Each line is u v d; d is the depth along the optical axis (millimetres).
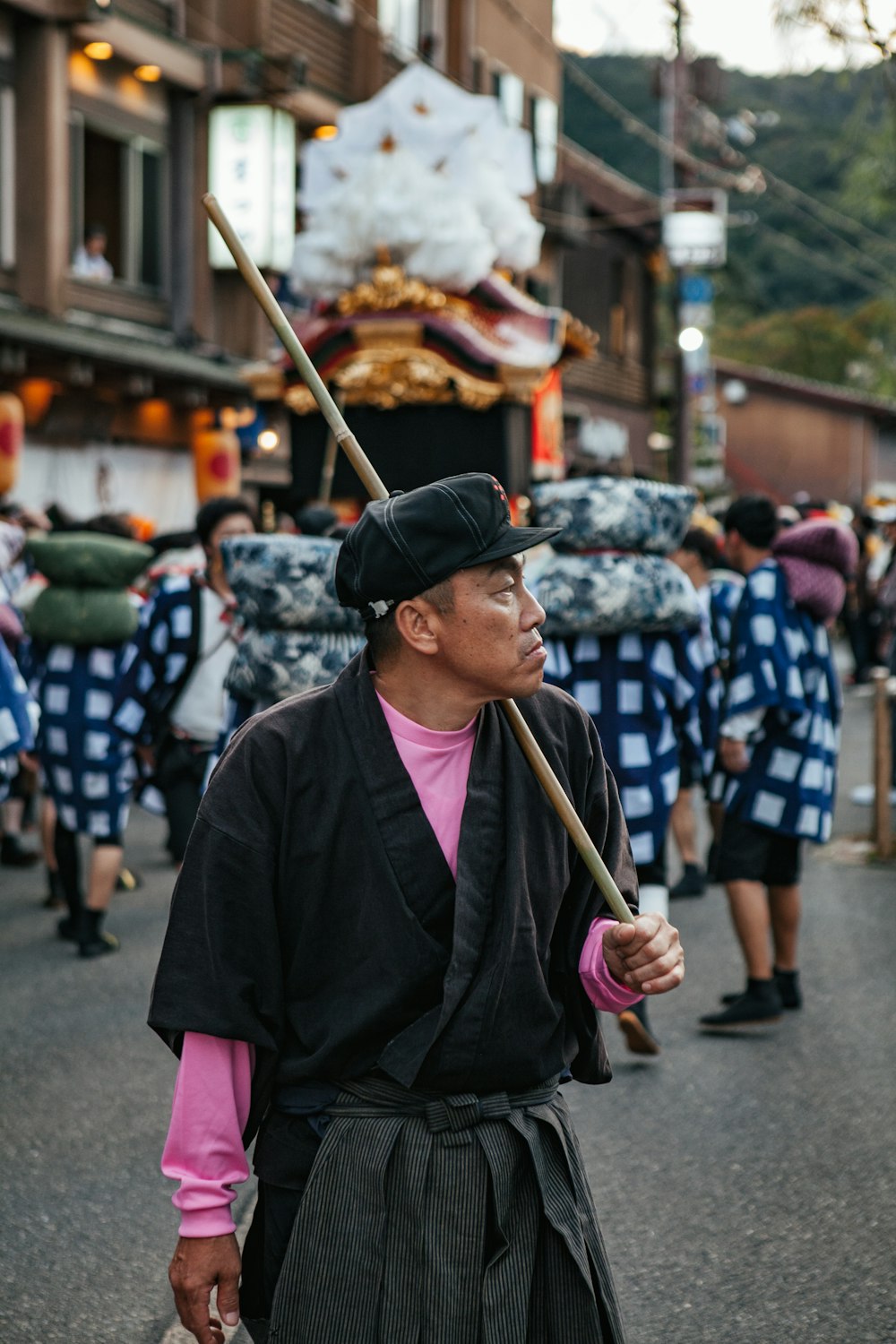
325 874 2033
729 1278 3557
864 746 13336
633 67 40500
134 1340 3316
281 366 10828
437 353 10461
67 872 6699
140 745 6242
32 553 6438
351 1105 2031
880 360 50438
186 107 15922
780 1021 5582
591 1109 4660
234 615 6137
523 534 2023
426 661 2043
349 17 18281
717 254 23125
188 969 2035
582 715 2250
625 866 2242
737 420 40062
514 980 2016
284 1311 1975
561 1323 2025
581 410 25281
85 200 14883
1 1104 4738
